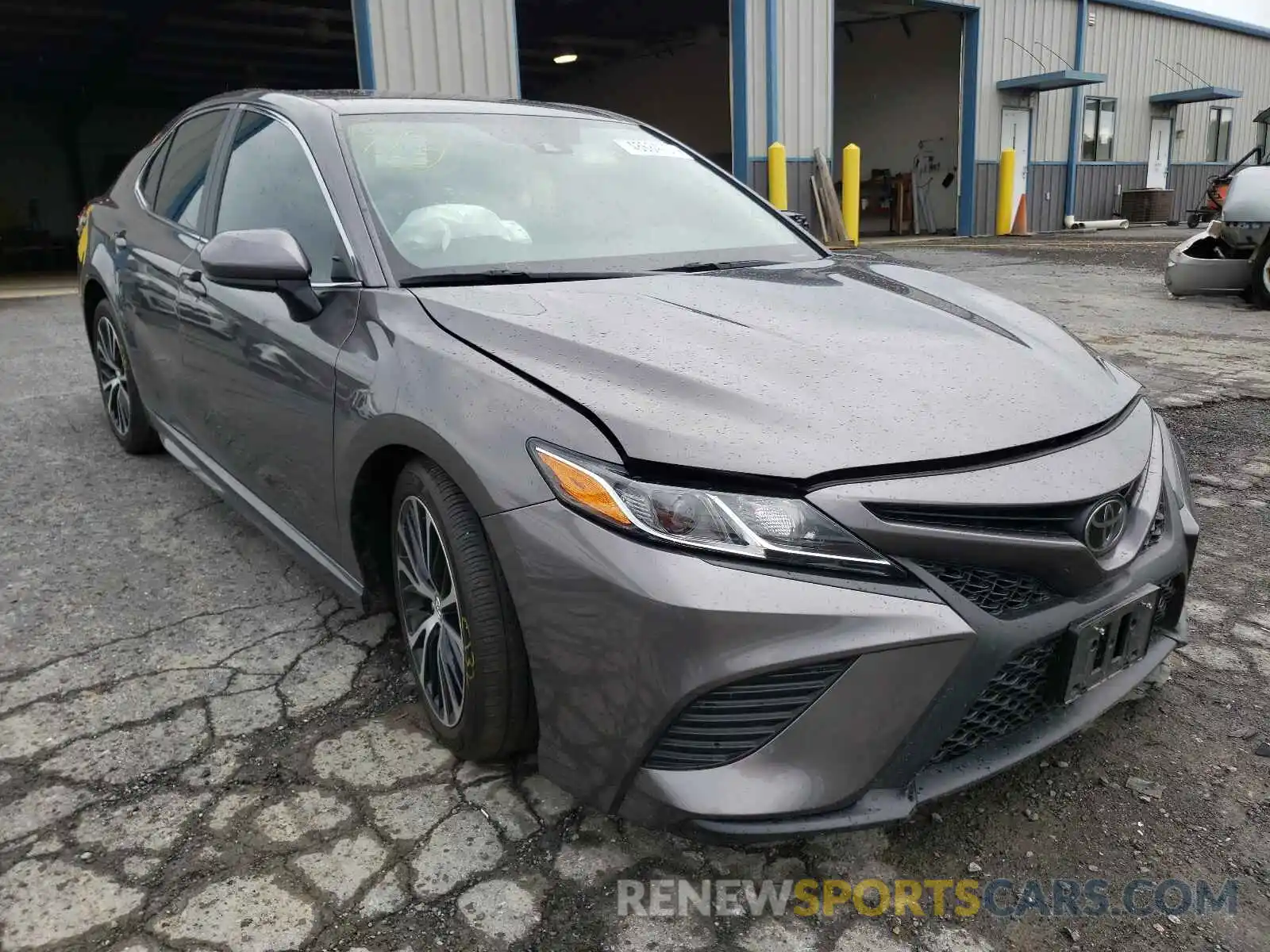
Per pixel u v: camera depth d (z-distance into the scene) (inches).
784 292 92.9
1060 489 67.6
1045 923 67.5
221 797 79.5
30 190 969.5
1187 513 83.9
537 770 83.2
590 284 91.5
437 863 72.2
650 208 112.7
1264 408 200.1
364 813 77.7
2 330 302.5
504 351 76.0
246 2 634.8
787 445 65.0
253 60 853.2
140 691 95.3
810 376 72.9
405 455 84.4
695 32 865.5
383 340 84.4
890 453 65.5
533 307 82.7
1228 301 343.9
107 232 156.0
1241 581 121.9
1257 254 320.5
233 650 103.3
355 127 106.0
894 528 63.2
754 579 61.8
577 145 118.1
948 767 68.7
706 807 63.0
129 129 1013.8
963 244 655.1
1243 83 1023.6
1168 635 86.4
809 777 63.4
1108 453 74.0
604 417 67.3
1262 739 88.6
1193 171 996.6
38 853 73.0
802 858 73.5
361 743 87.3
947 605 64.1
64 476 156.3
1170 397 208.8
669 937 65.8
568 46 924.6
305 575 121.6
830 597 61.9
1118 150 896.3
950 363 78.4
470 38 443.5
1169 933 66.6
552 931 66.1
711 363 73.0
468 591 73.9
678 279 95.0
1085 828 77.0
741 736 63.4
